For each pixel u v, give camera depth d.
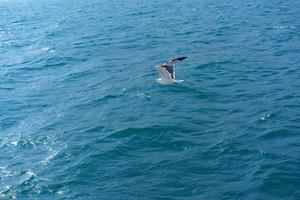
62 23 71.38
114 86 38.31
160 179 24.06
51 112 34.16
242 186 22.86
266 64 41.16
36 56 51.44
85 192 23.52
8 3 99.94
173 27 61.25
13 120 33.28
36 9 89.50
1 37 64.81
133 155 26.66
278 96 33.41
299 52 44.16
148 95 35.47
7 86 41.19
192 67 41.75
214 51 46.94
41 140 29.58
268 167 24.17
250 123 29.42
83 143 28.47
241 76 38.38
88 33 61.91
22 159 27.48
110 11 79.44
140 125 30.05
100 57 48.38
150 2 86.00
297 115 30.02
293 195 21.97
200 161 25.36
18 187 24.48
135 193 23.05
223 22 61.84
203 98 34.19
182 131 28.95
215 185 23.17
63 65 46.62
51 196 23.48
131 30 61.53
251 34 53.44
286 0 75.56
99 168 25.52
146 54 48.09
